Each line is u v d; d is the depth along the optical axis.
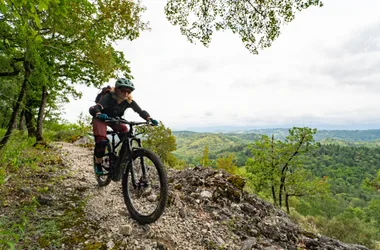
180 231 3.04
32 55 5.80
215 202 3.99
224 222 3.43
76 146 10.64
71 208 3.59
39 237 2.74
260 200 4.62
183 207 3.60
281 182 25.36
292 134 24.39
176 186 4.49
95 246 2.62
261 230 3.56
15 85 8.38
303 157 24.53
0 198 3.65
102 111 3.74
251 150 26.64
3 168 4.83
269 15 9.16
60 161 6.32
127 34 8.64
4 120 19.31
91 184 4.79
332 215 41.25
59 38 7.16
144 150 3.23
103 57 7.81
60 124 19.56
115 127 3.89
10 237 2.59
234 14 9.68
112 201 3.87
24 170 5.19
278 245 3.34
